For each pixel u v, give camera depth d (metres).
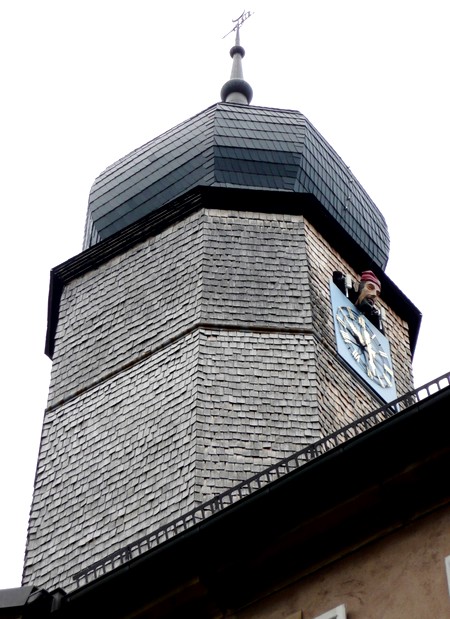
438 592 14.64
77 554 26.84
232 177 34.34
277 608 15.75
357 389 30.09
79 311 32.28
